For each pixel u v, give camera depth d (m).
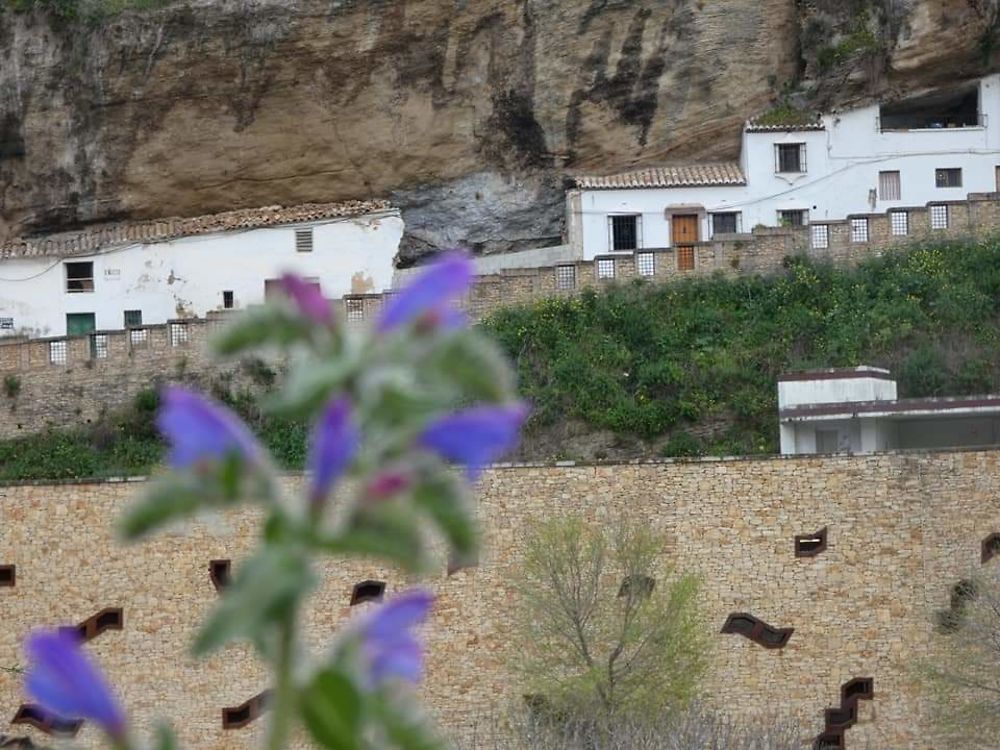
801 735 34.22
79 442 50.03
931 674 32.94
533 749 29.81
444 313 4.18
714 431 46.66
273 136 55.50
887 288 50.06
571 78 55.34
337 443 4.10
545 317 50.28
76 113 55.06
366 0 54.41
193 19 54.34
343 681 4.25
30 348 51.16
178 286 54.47
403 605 4.39
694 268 51.75
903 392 46.94
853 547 34.84
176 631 35.00
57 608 35.44
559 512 35.00
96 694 4.23
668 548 34.94
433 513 4.12
